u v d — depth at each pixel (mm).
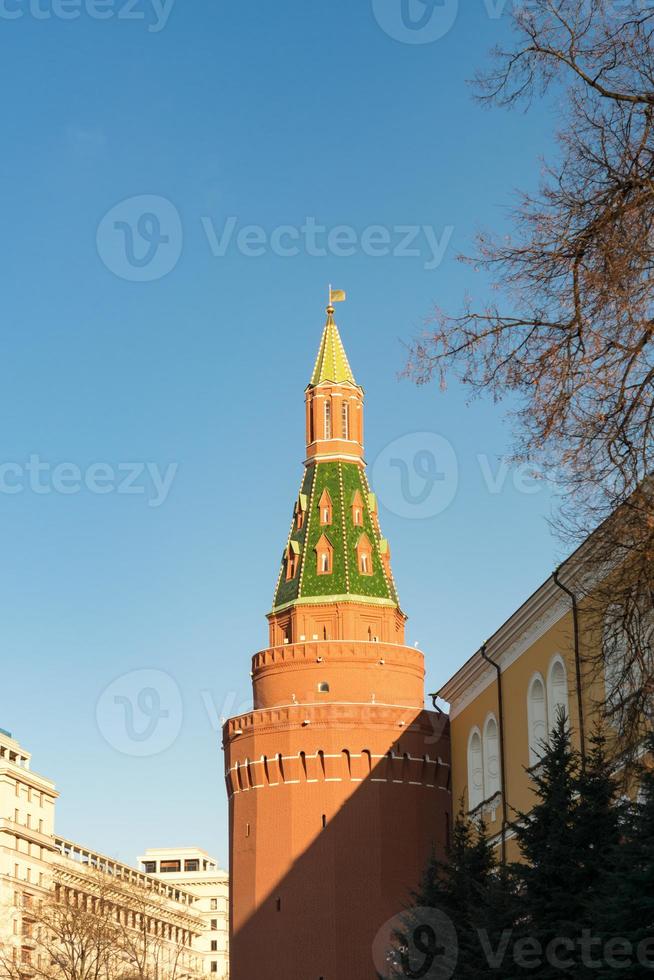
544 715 53781
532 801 53844
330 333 91375
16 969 101062
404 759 76438
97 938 94188
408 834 75438
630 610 20500
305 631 82500
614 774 35938
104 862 156500
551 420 20797
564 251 20859
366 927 73188
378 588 84125
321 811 75688
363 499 86688
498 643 59188
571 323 20922
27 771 133125
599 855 34531
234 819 78750
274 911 74500
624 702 21250
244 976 74375
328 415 88688
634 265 20031
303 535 85625
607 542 20375
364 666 79625
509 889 38031
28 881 128125
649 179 20328
